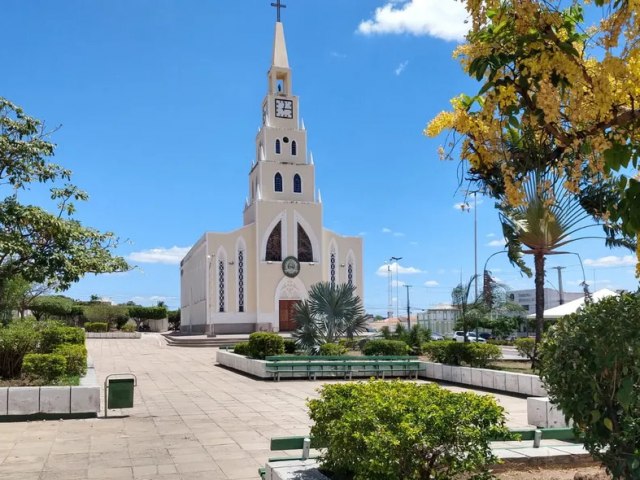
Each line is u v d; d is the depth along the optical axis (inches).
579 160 167.0
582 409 160.1
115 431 387.9
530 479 224.1
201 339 1540.4
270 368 711.1
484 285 857.5
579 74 159.3
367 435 172.1
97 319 2162.9
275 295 1884.8
